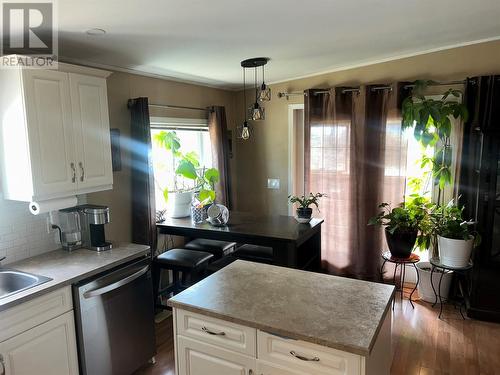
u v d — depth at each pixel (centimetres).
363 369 141
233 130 506
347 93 410
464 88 346
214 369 176
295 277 214
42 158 232
